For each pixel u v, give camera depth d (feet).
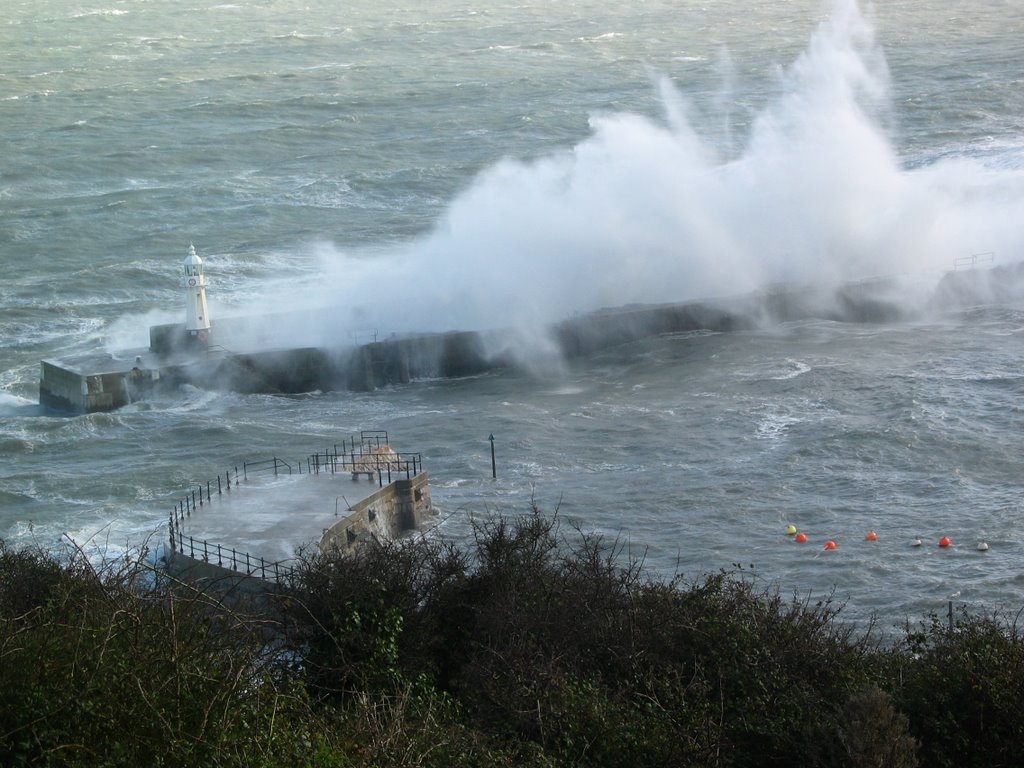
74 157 601.21
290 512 188.85
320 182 547.08
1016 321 327.67
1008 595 175.73
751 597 132.57
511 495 224.74
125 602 89.45
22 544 204.85
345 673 105.81
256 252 444.14
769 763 97.14
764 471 231.30
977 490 216.54
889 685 107.34
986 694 100.42
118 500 232.94
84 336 361.51
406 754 81.35
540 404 286.46
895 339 318.65
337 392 309.63
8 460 262.88
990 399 263.49
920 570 186.09
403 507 204.33
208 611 112.47
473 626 123.65
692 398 280.51
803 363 299.99
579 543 200.13
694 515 212.02
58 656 77.66
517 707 100.53
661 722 98.89
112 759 71.46
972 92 629.10
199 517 188.34
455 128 646.74
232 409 294.46
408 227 473.67
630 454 246.06
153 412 291.58
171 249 454.81
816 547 196.54
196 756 73.00
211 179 560.20
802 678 108.47
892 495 216.54
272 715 78.59
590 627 116.78
